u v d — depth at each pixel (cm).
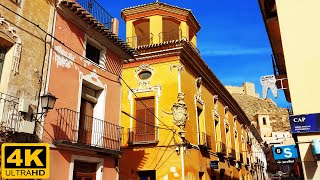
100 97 1227
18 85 851
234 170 2567
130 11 2055
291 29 1067
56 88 988
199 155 1758
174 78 1664
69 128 1013
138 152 1611
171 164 1521
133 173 1583
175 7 2061
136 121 1680
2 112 790
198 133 1798
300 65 1020
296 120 959
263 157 5116
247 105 10756
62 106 1002
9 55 850
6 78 824
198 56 1842
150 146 1596
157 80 1700
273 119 9481
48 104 877
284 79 1271
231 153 2419
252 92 11794
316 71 1001
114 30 1371
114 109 1284
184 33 2077
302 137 949
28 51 902
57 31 1030
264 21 1405
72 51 1086
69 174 979
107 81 1266
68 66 1057
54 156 927
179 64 1678
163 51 1700
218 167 1964
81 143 1005
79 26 1138
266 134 8338
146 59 1755
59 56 1022
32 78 902
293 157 1005
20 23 887
